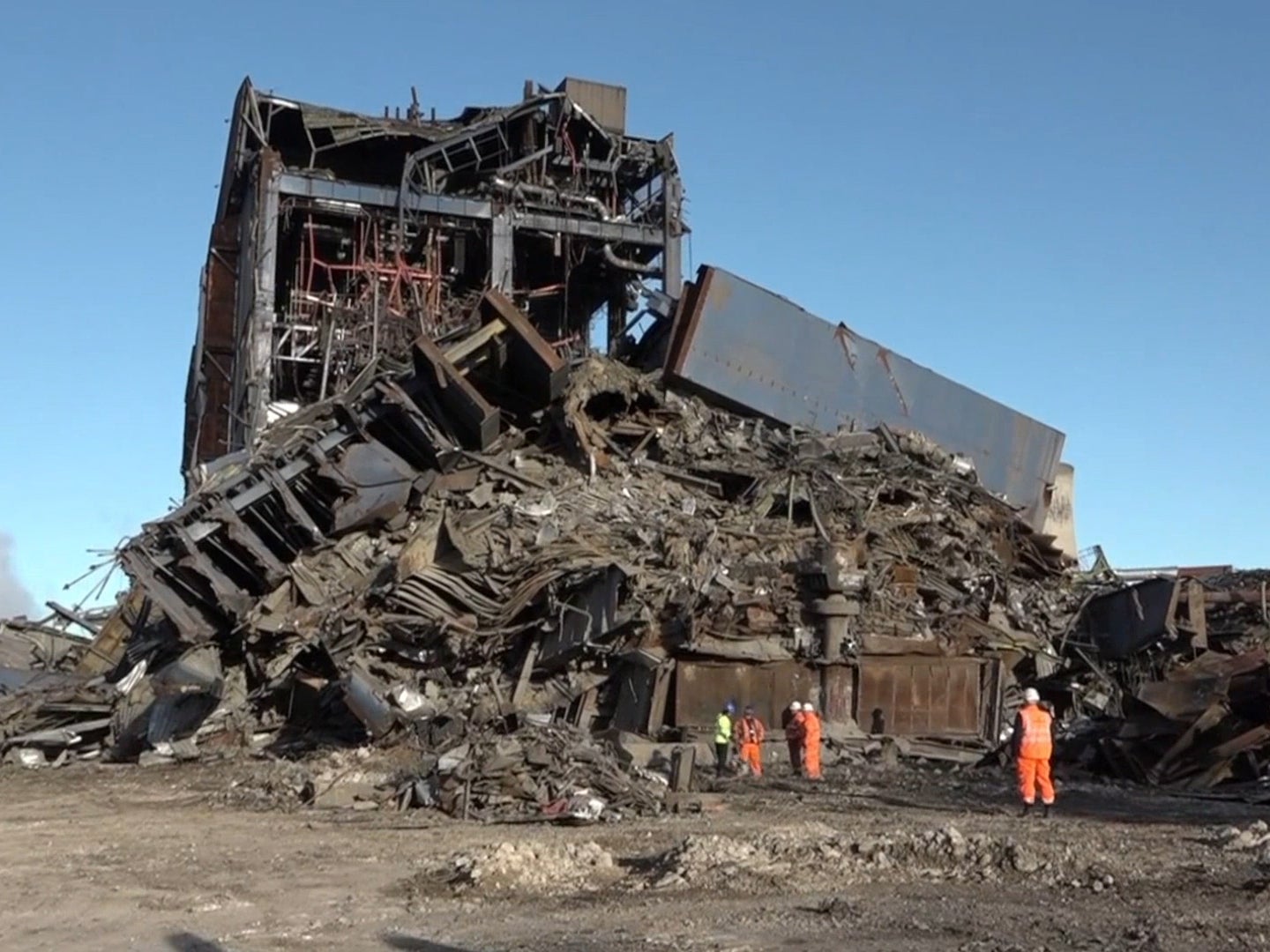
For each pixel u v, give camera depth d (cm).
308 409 3475
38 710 3086
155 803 2144
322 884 1295
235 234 4803
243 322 4309
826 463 3619
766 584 3066
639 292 4666
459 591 2991
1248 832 1526
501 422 3600
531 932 1038
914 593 3312
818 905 1126
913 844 1352
